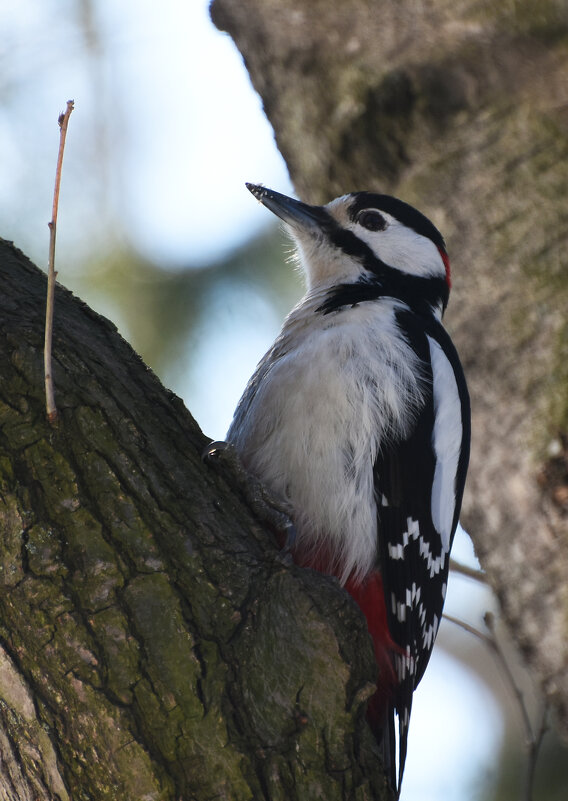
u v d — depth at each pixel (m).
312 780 4.86
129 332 10.81
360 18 8.90
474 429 8.05
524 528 7.67
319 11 9.05
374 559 6.99
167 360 10.73
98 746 4.75
